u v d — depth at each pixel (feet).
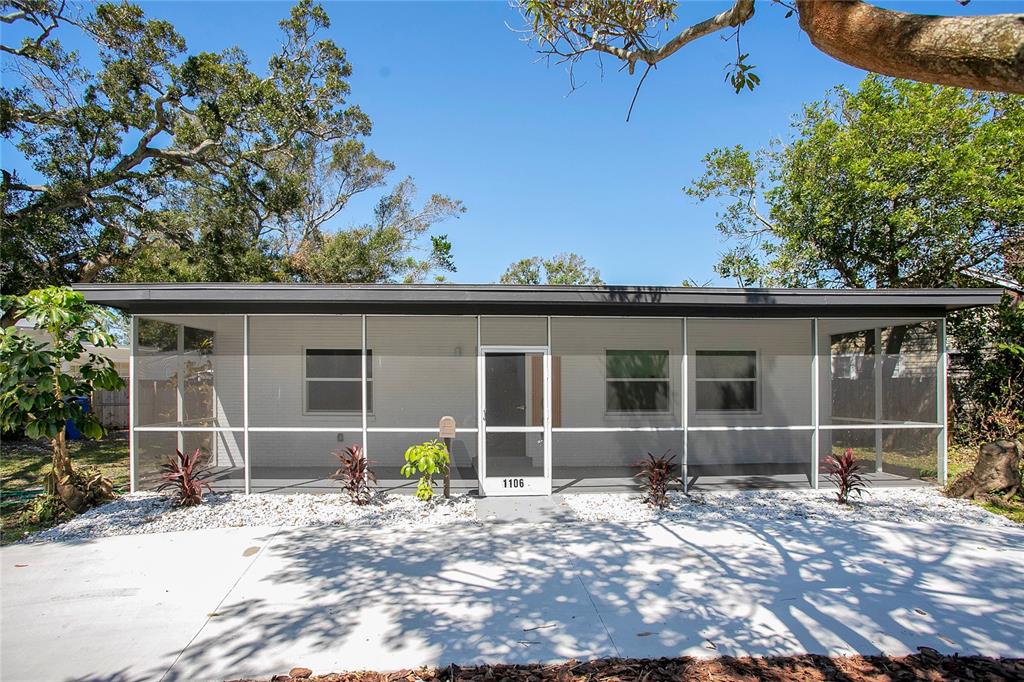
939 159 37.29
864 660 11.44
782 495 25.72
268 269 53.16
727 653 11.76
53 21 41.91
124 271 49.85
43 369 20.17
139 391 25.50
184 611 13.78
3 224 39.99
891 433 29.27
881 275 43.73
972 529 20.39
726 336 32.91
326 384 30.73
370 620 13.32
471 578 15.89
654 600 14.43
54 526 20.83
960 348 34.42
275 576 16.03
